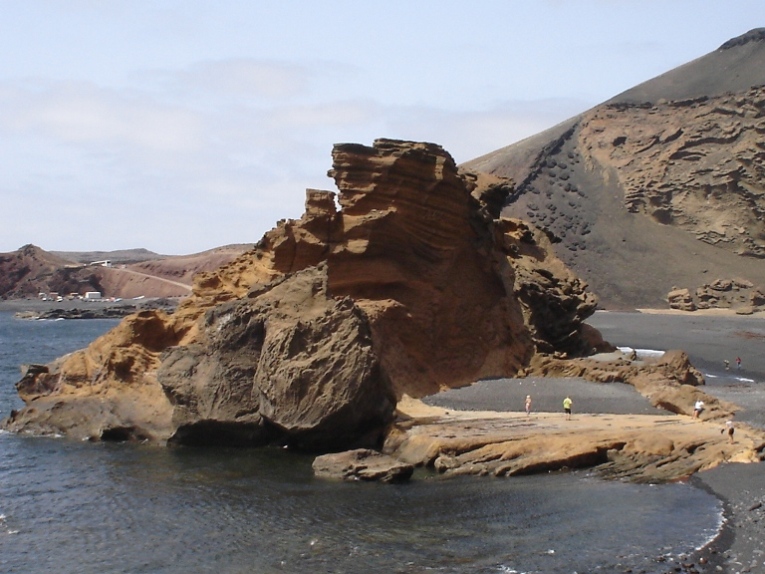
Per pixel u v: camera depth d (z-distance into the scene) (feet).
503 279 207.00
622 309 581.53
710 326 424.46
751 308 529.45
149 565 88.74
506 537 93.35
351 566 86.22
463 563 85.92
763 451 123.34
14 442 148.05
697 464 118.62
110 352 161.38
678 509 101.19
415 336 177.47
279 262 174.09
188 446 144.05
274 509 106.01
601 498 106.63
